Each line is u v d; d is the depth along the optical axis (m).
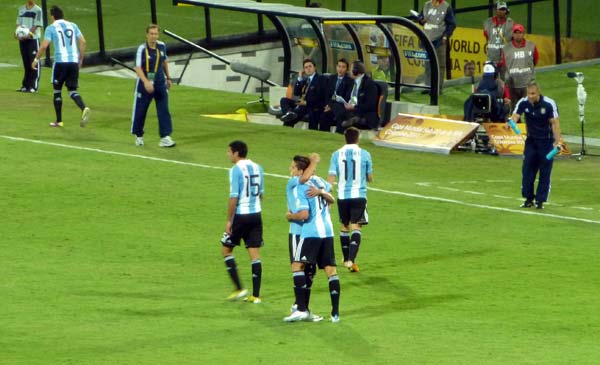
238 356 49.03
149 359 48.31
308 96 107.56
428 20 125.00
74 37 98.00
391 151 100.00
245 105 119.19
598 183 90.62
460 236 73.06
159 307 57.69
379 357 49.12
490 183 88.88
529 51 110.00
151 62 91.75
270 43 144.62
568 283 63.34
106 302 58.34
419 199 82.00
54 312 56.19
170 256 67.62
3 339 51.25
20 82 123.62
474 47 132.50
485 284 63.03
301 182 54.78
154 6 136.75
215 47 140.75
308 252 54.81
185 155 91.94
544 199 80.50
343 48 117.81
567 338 53.09
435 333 53.56
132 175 84.88
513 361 48.72
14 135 95.50
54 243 69.31
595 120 116.75
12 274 63.00
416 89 126.69
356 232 65.25
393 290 61.84
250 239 59.06
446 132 101.12
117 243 69.75
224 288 62.03
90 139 95.69
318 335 52.88
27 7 116.12
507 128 101.25
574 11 155.00
